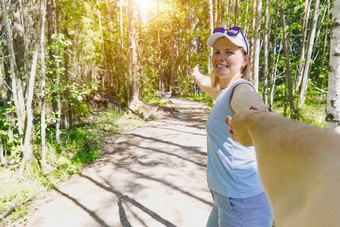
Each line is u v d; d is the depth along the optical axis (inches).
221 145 48.8
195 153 231.3
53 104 263.7
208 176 55.1
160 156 225.6
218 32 50.6
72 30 410.3
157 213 130.6
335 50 77.4
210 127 49.8
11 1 204.8
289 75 358.0
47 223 126.0
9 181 164.6
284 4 377.1
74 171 193.8
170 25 1091.9
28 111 173.3
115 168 200.2
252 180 48.5
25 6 185.5
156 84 1338.6
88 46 482.6
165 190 156.5
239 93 38.3
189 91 1114.1
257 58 239.9
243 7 307.7
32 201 149.6
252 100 34.4
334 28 76.8
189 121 427.2
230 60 51.3
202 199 143.6
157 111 470.3
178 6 449.1
